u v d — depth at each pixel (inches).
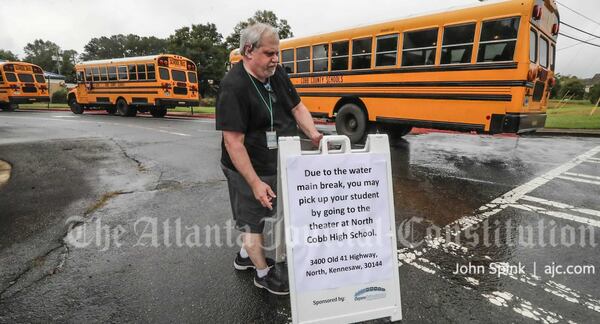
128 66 663.8
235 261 110.8
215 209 165.9
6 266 113.7
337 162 79.0
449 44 255.3
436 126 269.3
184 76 677.9
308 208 77.4
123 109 695.1
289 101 92.6
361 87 313.9
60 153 304.7
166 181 214.8
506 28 228.4
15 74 844.0
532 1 218.4
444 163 260.7
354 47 314.7
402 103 287.4
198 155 294.7
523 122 236.2
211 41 1879.9
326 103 347.6
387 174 83.3
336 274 79.4
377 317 82.2
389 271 83.1
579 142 366.6
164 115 724.7
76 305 94.1
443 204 171.6
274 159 90.1
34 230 141.6
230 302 95.2
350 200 80.3
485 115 243.6
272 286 96.2
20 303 94.9
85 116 709.3
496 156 287.1
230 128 79.6
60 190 196.4
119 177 224.8
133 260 117.6
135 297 97.4
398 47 283.7
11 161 272.2
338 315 79.7
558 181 209.5
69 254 121.6
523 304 94.0
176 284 103.7
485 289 100.8
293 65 374.6
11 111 882.1
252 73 83.0
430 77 267.9
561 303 94.3
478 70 243.0
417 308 92.4
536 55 236.4
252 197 90.2
